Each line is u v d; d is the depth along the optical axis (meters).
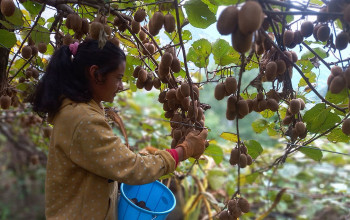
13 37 1.58
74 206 1.36
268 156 3.42
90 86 1.36
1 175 5.30
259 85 1.43
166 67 1.39
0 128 3.78
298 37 1.30
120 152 1.29
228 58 1.58
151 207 1.81
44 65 1.92
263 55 1.50
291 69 1.43
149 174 1.33
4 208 4.77
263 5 1.04
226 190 3.31
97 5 1.42
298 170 4.07
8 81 1.88
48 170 1.38
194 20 1.46
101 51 1.32
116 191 1.63
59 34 1.65
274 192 3.56
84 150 1.27
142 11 1.43
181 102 1.49
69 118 1.29
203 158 2.42
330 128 1.50
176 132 1.55
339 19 1.17
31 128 3.29
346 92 1.34
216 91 1.33
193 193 3.31
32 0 1.49
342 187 3.61
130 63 1.86
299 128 1.46
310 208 3.87
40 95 1.38
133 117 3.56
